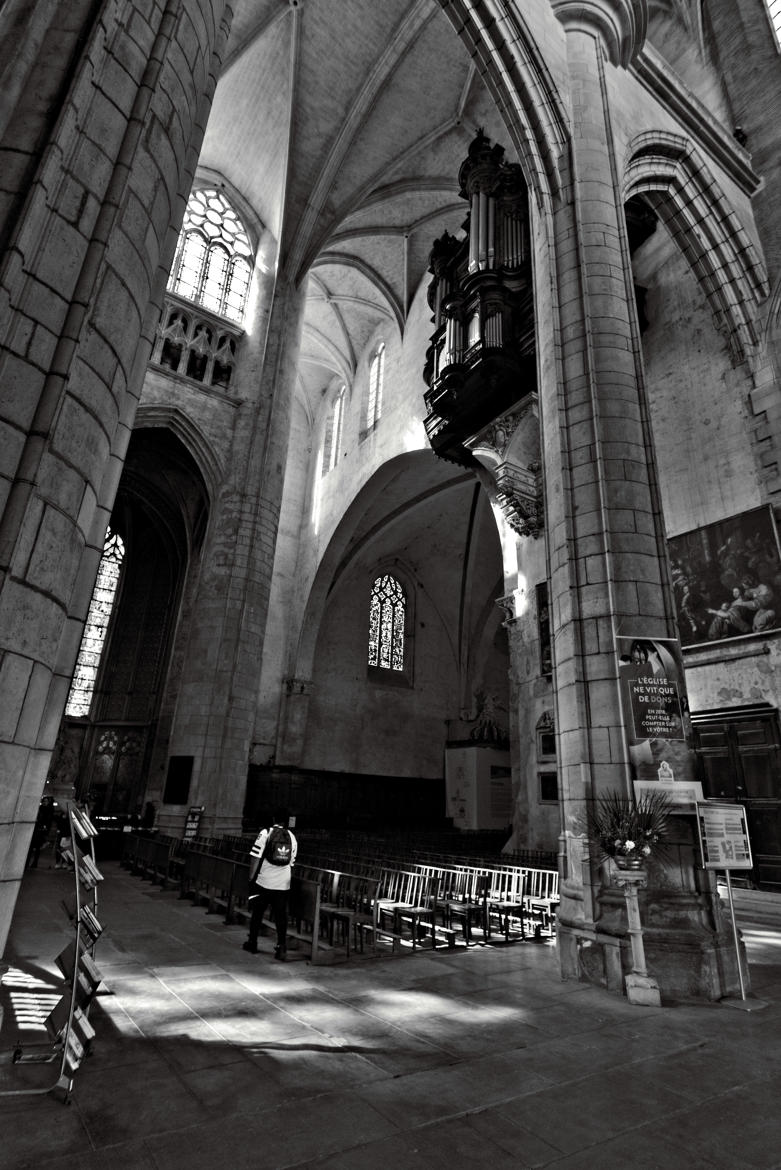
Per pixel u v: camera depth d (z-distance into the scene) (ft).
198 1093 10.77
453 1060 12.51
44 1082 11.04
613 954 18.24
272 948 22.35
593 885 19.86
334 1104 10.47
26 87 11.62
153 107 13.74
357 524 94.43
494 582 107.96
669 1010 16.31
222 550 60.23
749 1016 15.99
